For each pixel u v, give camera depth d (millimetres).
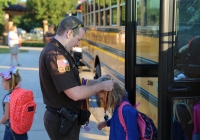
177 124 2711
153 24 3645
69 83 2629
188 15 2727
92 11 8180
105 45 6426
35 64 13391
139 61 3684
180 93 2662
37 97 7312
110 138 2818
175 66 2693
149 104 3703
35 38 33688
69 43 2783
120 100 2803
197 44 2727
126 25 3693
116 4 5375
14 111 3371
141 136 2736
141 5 3727
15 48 12664
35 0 26734
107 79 2902
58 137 2850
